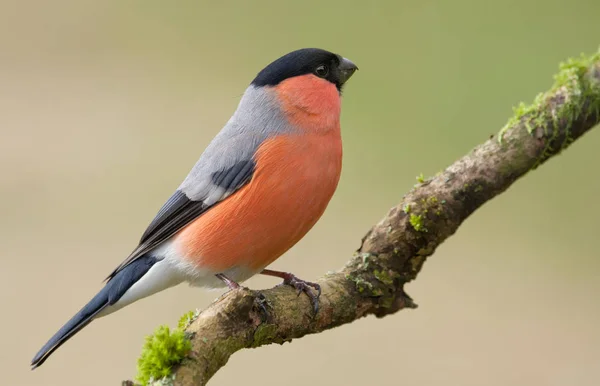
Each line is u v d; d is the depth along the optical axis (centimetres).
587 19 1509
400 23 1622
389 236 697
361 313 685
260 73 751
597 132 1369
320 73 734
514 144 683
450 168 702
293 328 638
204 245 698
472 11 1595
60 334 723
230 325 559
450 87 1497
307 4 1730
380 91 1534
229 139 717
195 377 524
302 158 692
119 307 739
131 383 494
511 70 1472
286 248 715
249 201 684
